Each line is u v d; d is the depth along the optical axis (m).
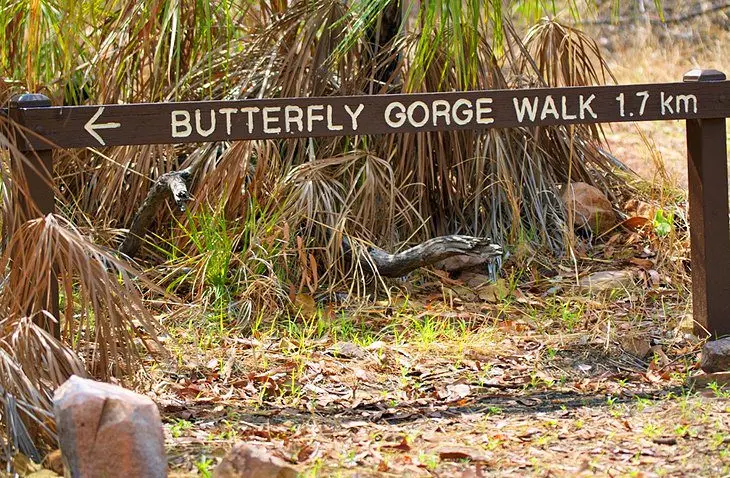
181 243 5.51
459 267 5.57
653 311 5.08
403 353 4.55
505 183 5.77
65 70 5.62
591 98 4.23
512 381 4.29
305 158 5.76
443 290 5.23
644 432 3.58
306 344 4.65
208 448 3.46
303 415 3.89
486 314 5.09
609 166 6.59
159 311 5.02
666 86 4.29
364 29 5.36
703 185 4.42
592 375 4.39
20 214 3.68
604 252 5.84
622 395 4.12
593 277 5.44
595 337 4.75
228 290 5.11
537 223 5.89
